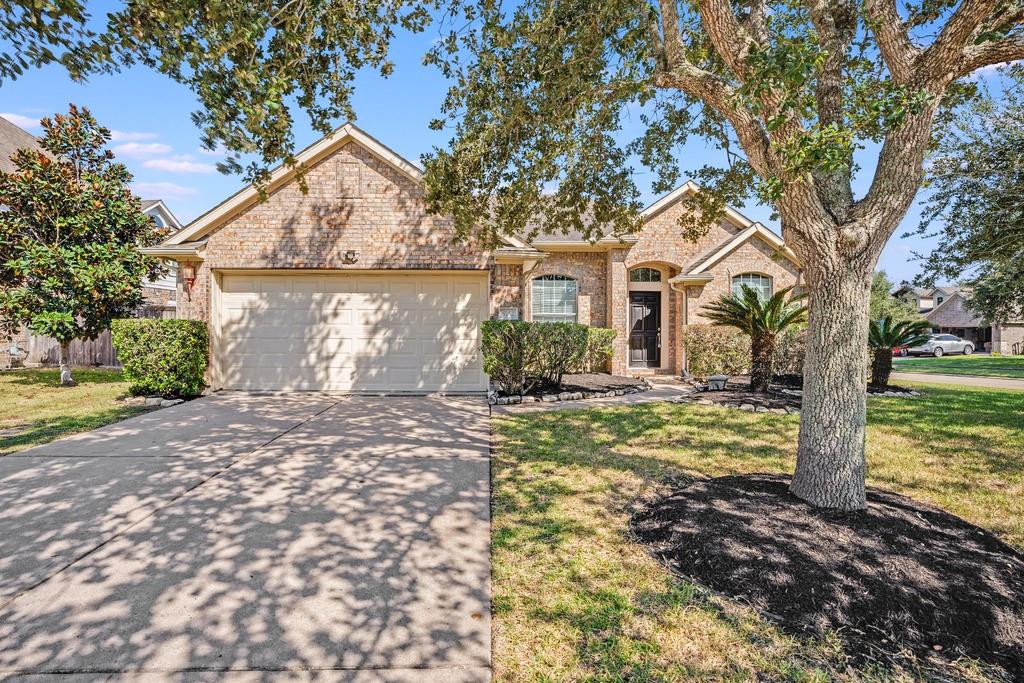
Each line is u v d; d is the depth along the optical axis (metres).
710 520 3.79
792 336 13.70
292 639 2.64
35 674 2.38
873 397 10.59
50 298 11.28
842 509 3.91
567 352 10.71
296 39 4.25
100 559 3.46
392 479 5.15
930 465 5.58
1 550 3.58
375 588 3.12
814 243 3.98
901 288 43.00
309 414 8.54
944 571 3.10
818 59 3.31
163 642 2.61
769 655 2.53
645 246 14.91
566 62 5.96
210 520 4.11
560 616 2.85
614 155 7.80
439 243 10.45
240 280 10.65
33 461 5.73
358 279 10.73
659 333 15.66
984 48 3.63
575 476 5.26
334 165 10.30
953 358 28.44
